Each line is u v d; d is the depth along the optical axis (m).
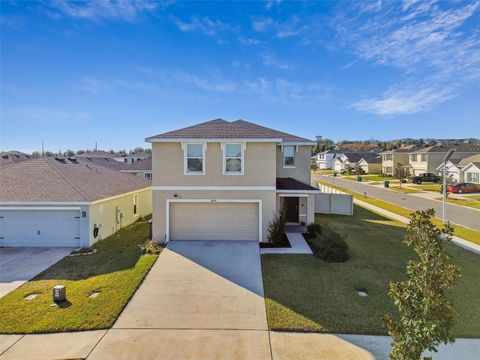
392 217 22.16
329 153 90.50
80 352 6.41
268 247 13.75
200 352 6.41
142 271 10.78
